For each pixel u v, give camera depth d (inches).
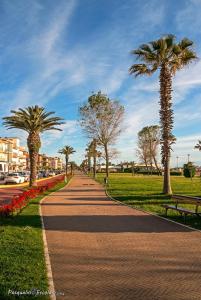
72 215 650.8
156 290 249.6
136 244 399.2
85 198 1023.0
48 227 517.7
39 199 977.5
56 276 281.3
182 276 280.4
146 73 1107.9
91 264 316.5
